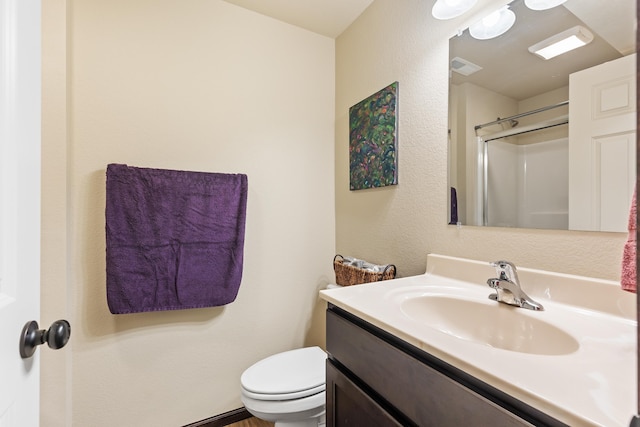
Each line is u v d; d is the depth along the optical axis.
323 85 1.76
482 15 0.96
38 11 0.48
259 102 1.57
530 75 0.85
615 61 0.69
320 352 1.44
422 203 1.18
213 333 1.45
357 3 1.48
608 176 0.69
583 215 0.74
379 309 0.75
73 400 1.18
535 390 0.40
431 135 1.14
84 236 1.21
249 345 1.54
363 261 1.41
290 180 1.66
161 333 1.34
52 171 1.10
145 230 1.24
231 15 1.50
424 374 0.56
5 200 0.40
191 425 1.40
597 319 0.66
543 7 0.81
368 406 0.69
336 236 1.78
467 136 1.02
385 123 1.35
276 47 1.62
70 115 1.18
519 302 0.74
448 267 1.05
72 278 1.18
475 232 0.99
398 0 1.30
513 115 0.89
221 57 1.47
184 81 1.39
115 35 1.26
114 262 1.19
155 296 1.26
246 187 1.45
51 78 1.09
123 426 1.27
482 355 0.50
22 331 0.43
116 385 1.26
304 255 1.70
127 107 1.28
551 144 0.80
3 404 0.38
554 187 0.79
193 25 1.41
